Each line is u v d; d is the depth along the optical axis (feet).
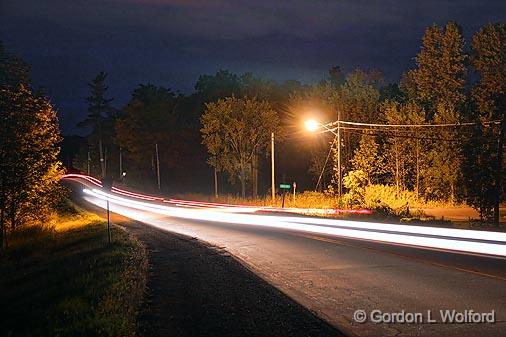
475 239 69.41
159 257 63.77
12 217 90.63
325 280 43.57
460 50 222.28
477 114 198.18
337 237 77.61
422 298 35.24
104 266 55.88
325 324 30.32
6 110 81.76
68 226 129.39
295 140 220.64
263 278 46.14
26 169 84.43
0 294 51.52
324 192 188.14
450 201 179.01
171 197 243.40
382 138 186.70
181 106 325.83
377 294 37.19
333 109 193.06
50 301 41.73
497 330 27.61
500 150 119.96
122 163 342.85
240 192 245.24
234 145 209.77
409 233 79.61
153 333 29.96
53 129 92.63
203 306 36.35
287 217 124.36
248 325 30.86
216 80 341.00
